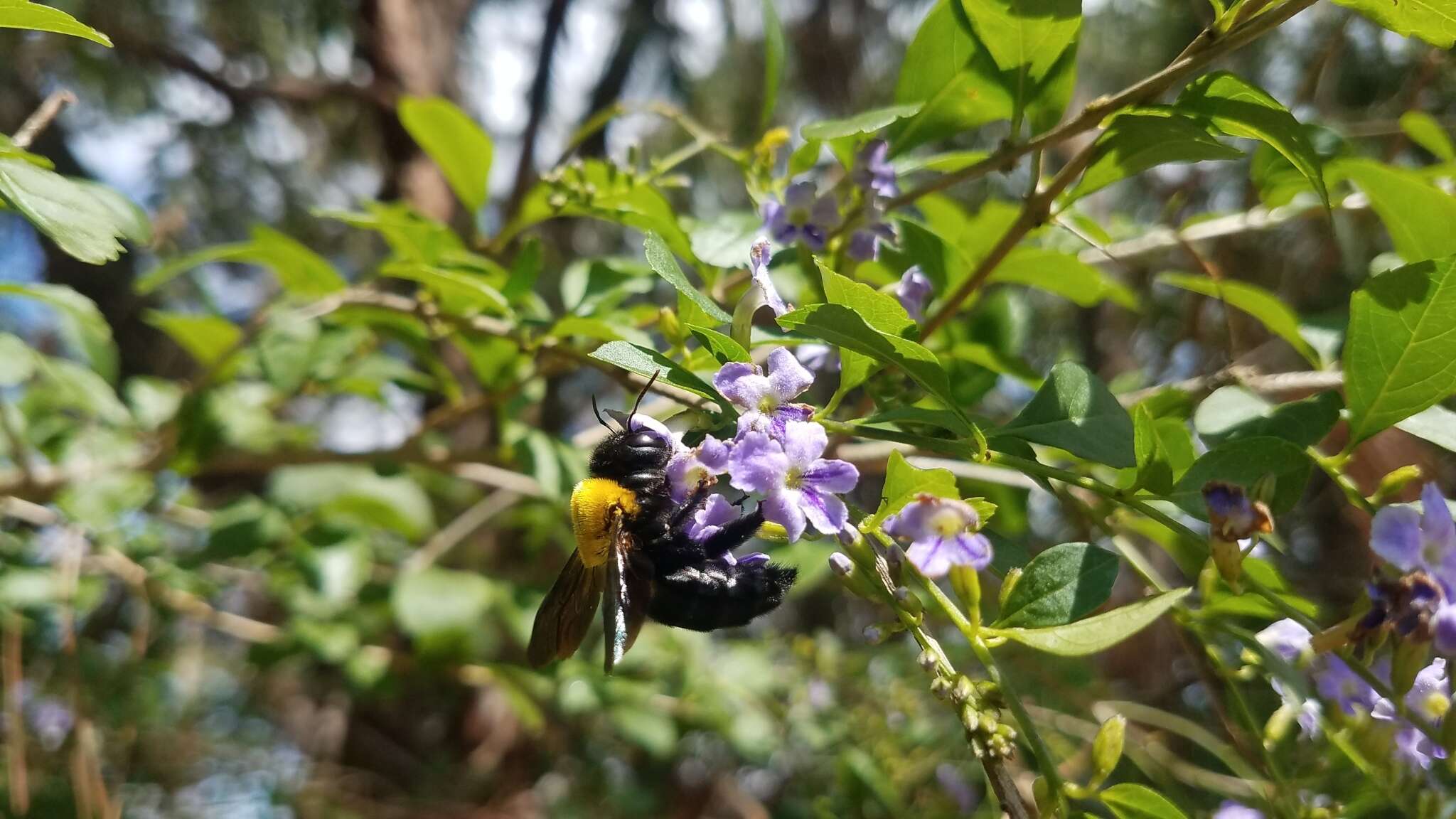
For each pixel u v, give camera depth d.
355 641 0.24
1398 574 0.10
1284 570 0.26
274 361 0.19
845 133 0.13
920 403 0.13
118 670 0.24
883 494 0.10
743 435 0.10
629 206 0.16
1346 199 0.17
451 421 0.20
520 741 0.34
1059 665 0.23
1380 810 0.14
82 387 0.19
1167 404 0.15
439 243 0.17
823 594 0.37
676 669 0.25
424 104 0.17
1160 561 0.26
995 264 0.13
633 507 0.12
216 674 0.33
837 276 0.10
